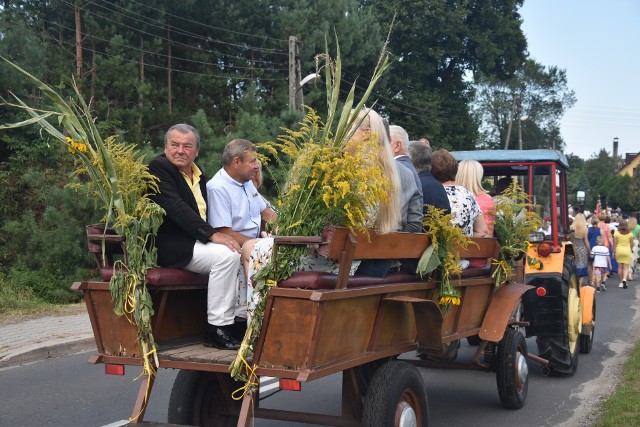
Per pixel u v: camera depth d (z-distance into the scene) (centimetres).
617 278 2348
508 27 4044
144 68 2389
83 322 1190
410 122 3734
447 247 517
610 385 806
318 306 379
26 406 713
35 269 1562
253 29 2633
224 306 457
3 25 1803
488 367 683
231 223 526
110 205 429
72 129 430
